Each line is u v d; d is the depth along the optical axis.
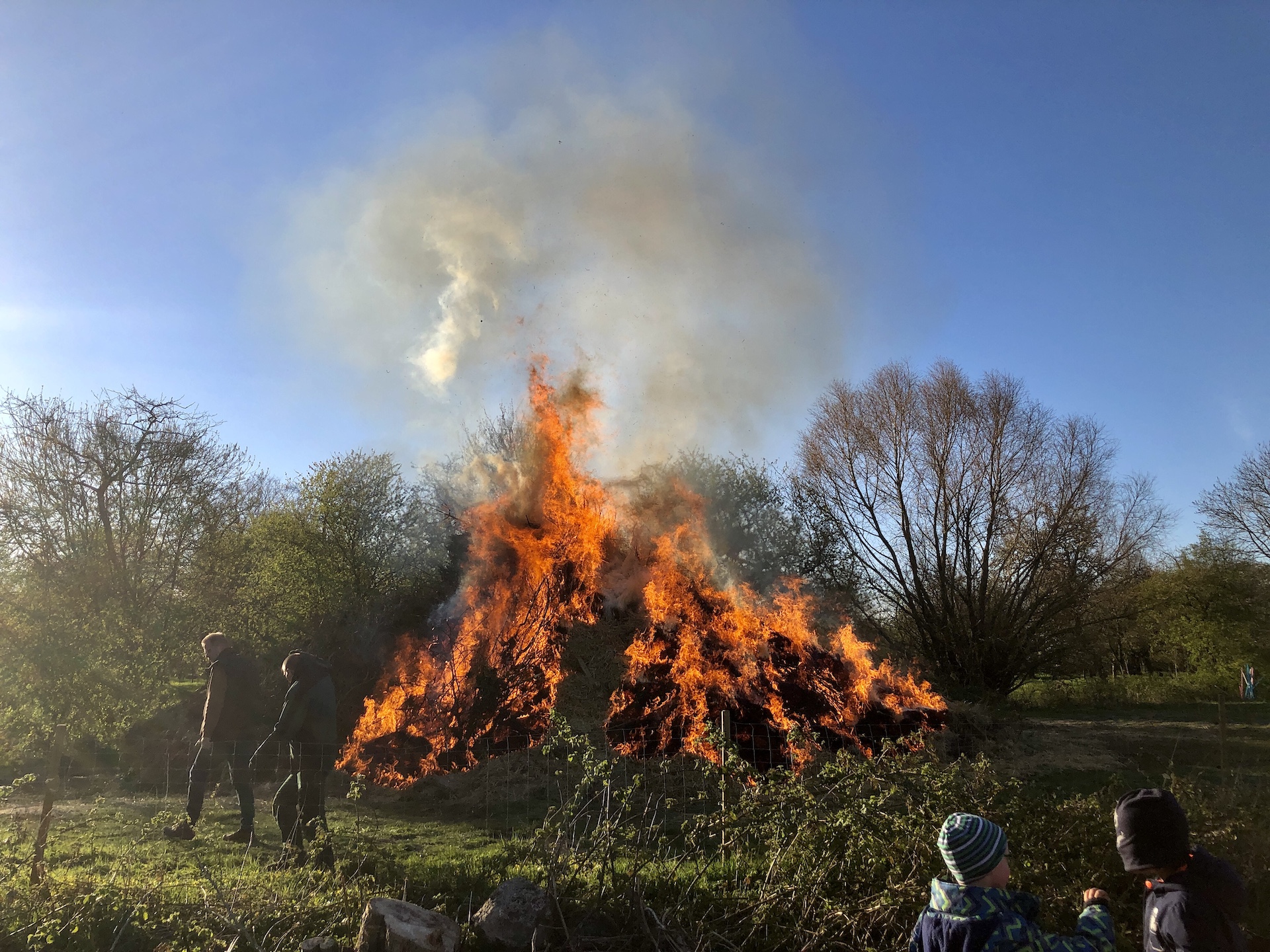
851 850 4.55
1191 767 12.09
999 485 25.34
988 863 2.75
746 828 5.22
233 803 9.45
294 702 7.25
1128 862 2.94
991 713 18.77
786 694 12.30
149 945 4.66
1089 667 30.39
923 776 5.11
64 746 7.31
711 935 4.33
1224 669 27.73
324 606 18.48
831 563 25.69
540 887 4.79
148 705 7.84
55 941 4.64
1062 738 14.57
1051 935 2.73
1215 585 29.91
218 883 5.29
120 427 18.61
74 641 7.31
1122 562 27.98
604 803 5.93
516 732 11.66
